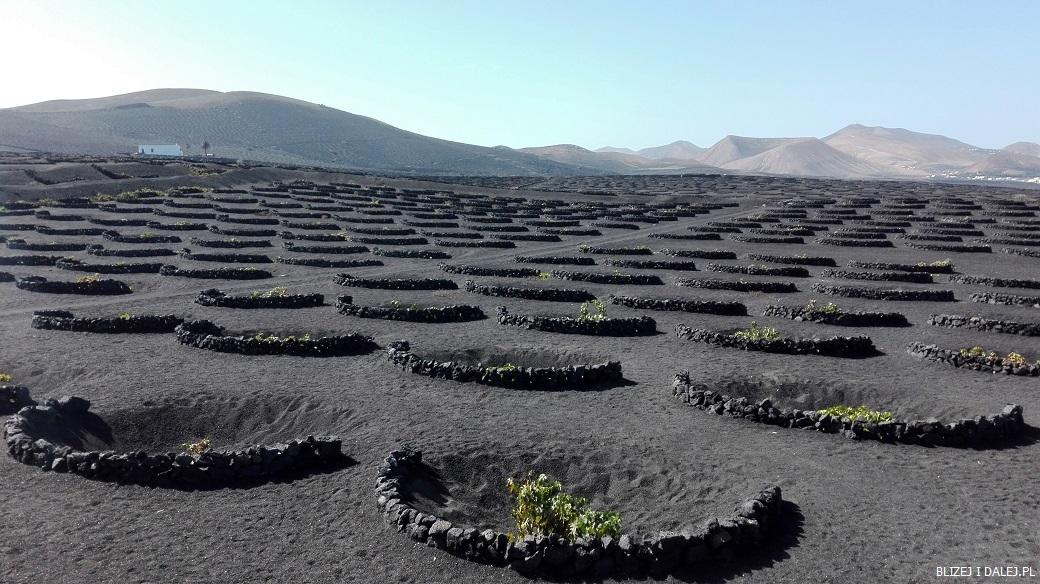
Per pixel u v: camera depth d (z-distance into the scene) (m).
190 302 33.81
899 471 15.45
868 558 11.90
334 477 15.08
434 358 24.06
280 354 24.66
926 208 79.94
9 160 95.31
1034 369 22.45
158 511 13.57
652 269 44.19
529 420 18.59
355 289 37.53
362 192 92.50
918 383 21.91
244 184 94.25
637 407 19.80
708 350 26.02
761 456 16.27
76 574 11.31
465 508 14.06
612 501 14.48
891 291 35.09
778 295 36.25
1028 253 49.03
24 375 22.47
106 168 89.75
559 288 37.12
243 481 14.91
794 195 102.56
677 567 11.69
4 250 47.47
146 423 18.62
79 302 33.62
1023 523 12.96
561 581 11.38
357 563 11.77
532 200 93.06
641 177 172.62
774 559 11.96
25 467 15.27
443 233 59.50
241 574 11.43
